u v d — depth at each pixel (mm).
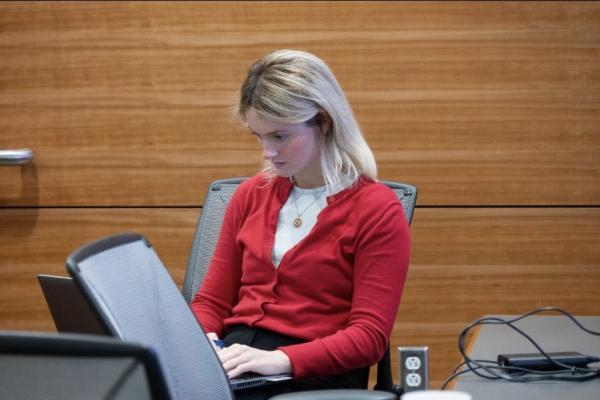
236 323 4395
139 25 7027
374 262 4152
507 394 3488
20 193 7277
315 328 4207
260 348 4238
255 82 4176
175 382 3143
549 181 6906
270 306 4285
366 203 4230
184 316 3273
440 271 7023
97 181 7203
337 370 4035
